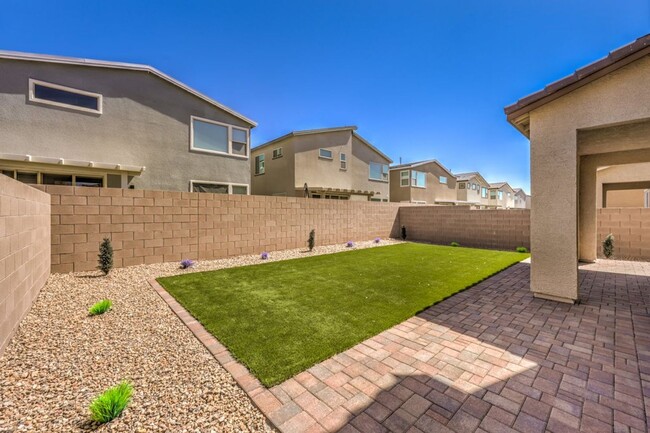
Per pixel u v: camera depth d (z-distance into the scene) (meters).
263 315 4.21
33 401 2.31
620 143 5.49
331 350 3.18
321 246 11.73
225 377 2.70
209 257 8.55
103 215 6.76
